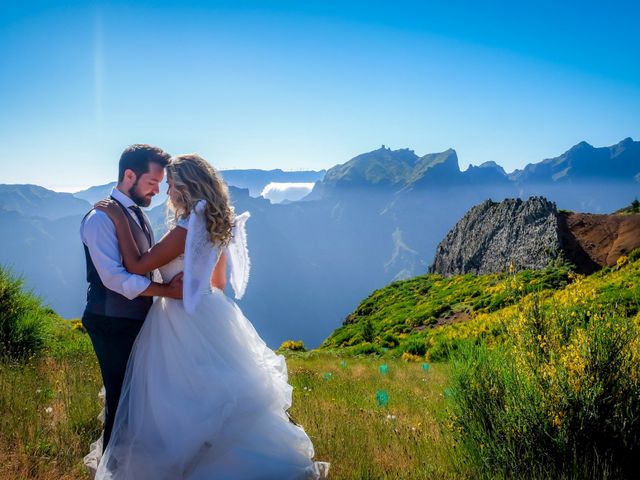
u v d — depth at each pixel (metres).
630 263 27.03
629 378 4.22
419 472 4.43
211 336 3.88
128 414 3.76
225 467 3.59
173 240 3.86
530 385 4.41
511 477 4.16
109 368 4.02
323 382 10.38
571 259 32.09
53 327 13.34
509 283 5.51
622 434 4.10
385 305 45.25
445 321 31.30
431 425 6.34
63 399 6.11
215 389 3.70
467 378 4.83
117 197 4.02
